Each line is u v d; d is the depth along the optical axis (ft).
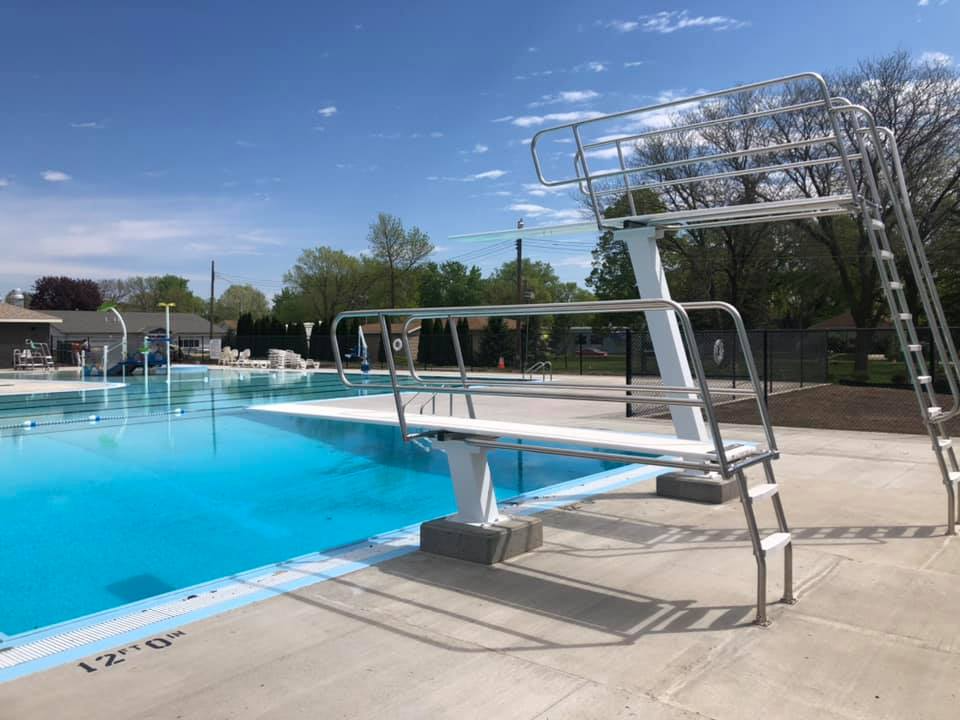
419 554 14.60
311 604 11.66
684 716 7.84
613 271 117.91
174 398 57.62
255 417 43.86
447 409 45.85
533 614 11.10
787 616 10.89
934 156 75.10
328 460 30.32
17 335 116.57
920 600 11.52
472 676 8.93
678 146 89.35
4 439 35.60
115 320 183.21
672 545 14.97
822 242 86.79
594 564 13.71
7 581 15.70
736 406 43.80
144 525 20.22
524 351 105.19
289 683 8.77
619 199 94.99
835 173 80.43
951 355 16.48
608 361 131.03
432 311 12.95
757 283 93.09
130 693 8.54
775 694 8.35
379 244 190.49
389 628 10.58
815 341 60.13
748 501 10.39
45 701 8.36
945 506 18.04
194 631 10.55
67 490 24.58
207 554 17.63
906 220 16.26
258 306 292.61
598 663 9.28
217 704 8.24
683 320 9.96
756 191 84.69
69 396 59.36
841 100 15.21
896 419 37.04
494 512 15.07
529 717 7.85
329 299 208.23
